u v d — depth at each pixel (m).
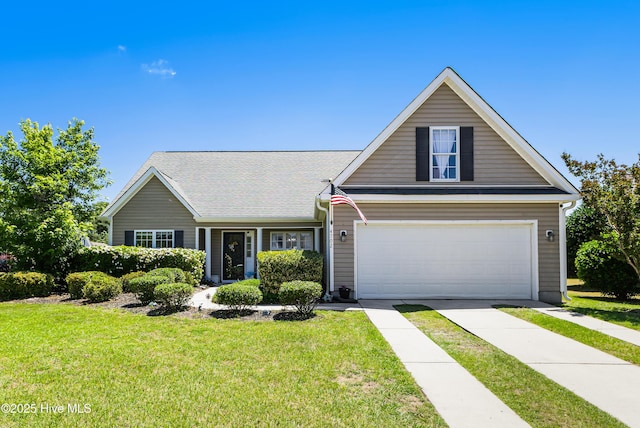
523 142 12.26
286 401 4.41
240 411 4.15
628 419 4.05
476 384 4.99
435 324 8.45
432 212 12.00
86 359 5.83
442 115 12.58
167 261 14.00
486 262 12.02
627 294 13.23
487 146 12.53
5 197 13.71
